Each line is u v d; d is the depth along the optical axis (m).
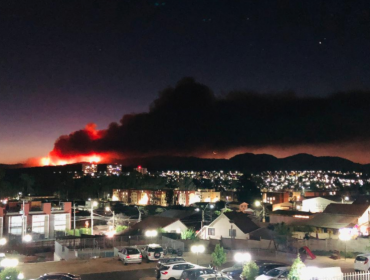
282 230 49.34
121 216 87.88
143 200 146.00
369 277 19.14
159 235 46.62
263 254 35.62
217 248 30.23
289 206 92.44
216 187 182.88
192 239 43.94
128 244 42.94
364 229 50.97
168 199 138.62
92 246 42.12
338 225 50.31
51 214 65.75
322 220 53.25
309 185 173.12
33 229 63.53
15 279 21.56
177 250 37.22
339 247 37.41
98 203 115.44
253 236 48.34
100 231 66.81
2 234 60.56
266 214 69.56
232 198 132.25
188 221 65.81
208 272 21.83
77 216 79.50
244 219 52.72
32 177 143.00
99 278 27.22
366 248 32.81
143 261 33.38
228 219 50.97
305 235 46.88
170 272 24.03
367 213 53.09
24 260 40.78
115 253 38.44
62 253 41.09
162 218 57.94
